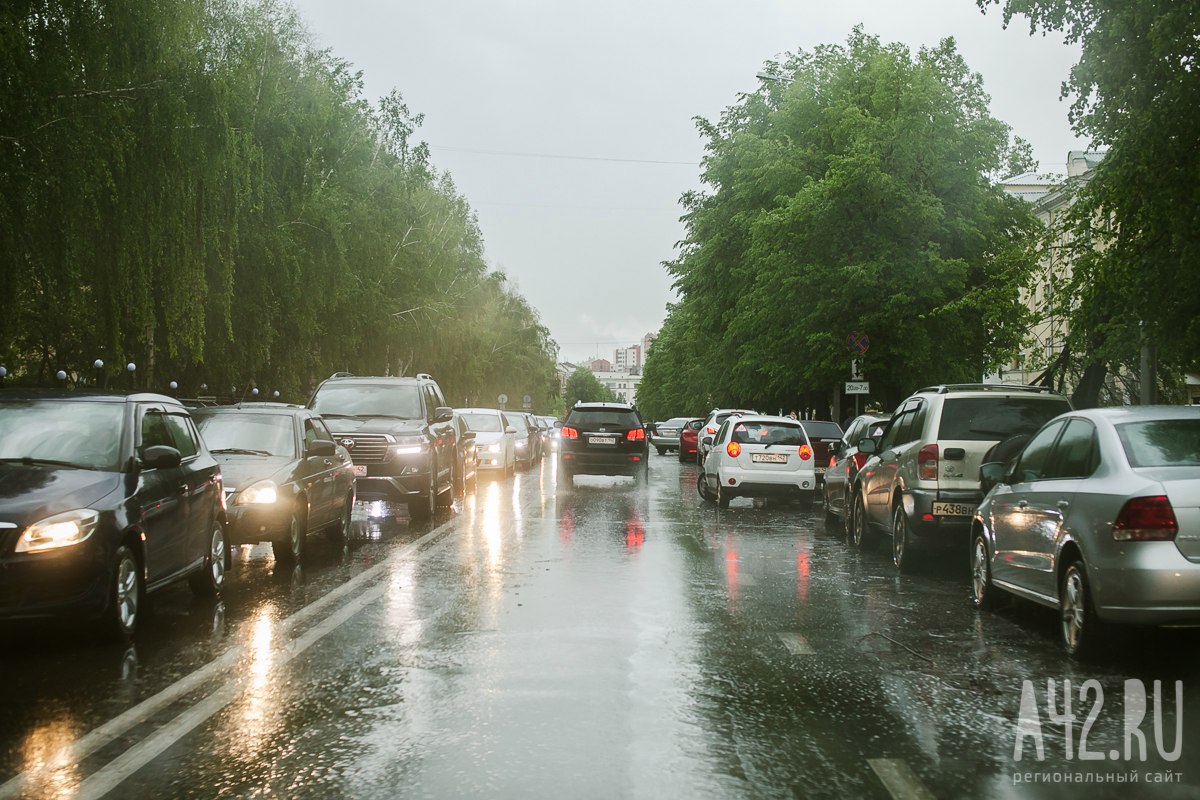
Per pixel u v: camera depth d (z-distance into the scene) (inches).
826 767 201.0
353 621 348.2
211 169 1020.5
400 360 2201.0
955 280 1111.6
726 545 581.6
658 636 326.6
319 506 525.3
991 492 386.6
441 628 336.2
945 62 1190.9
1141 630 343.3
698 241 1734.7
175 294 1034.1
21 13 786.8
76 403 358.9
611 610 370.3
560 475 1085.1
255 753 209.2
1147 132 486.9
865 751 211.6
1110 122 524.7
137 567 331.3
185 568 368.5
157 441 371.2
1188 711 244.5
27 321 1216.8
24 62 751.7
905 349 1139.3
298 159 1445.6
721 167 1596.9
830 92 1289.4
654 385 4785.9
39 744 215.6
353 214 1738.4
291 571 466.9
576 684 264.7
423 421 737.0
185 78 983.0
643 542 585.6
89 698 251.9
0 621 295.4
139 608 329.1
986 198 1159.6
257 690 258.5
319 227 1469.0
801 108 1311.5
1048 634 338.0
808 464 816.3
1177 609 274.5
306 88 1603.1
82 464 338.3
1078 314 596.7
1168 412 316.8
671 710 241.3
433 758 205.3
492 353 3065.9
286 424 530.3
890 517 512.4
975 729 228.2
